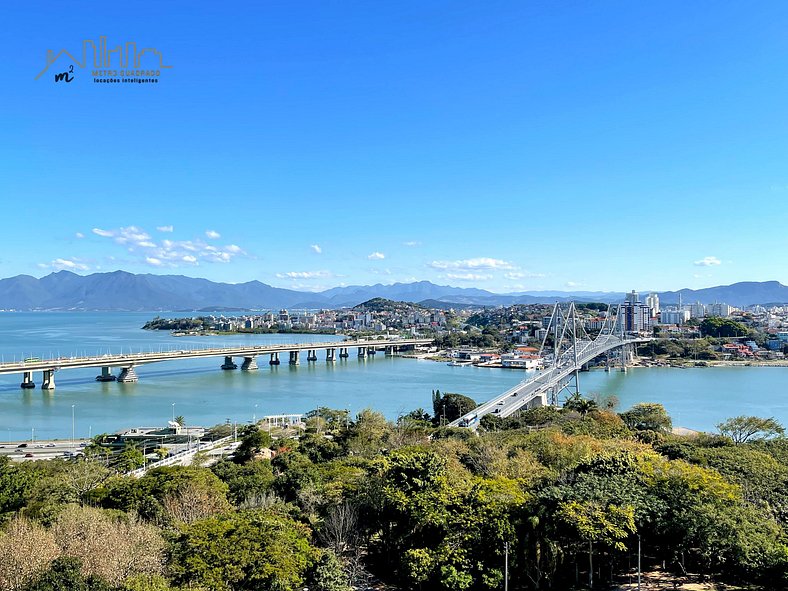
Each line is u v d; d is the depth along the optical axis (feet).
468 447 228.02
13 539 113.50
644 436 285.84
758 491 165.58
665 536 134.82
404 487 145.59
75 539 116.26
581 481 147.64
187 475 176.35
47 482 194.59
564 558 136.26
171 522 143.23
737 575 135.33
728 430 326.44
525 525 131.03
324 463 245.86
